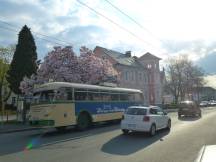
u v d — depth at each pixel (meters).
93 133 18.59
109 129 20.73
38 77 30.72
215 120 27.28
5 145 14.27
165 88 79.12
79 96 20.89
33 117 19.23
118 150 12.11
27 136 18.23
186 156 10.72
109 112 24.03
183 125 22.55
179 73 77.56
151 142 14.31
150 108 17.56
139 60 68.50
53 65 30.91
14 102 57.78
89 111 21.53
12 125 25.98
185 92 81.00
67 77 30.22
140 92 29.41
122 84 56.28
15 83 38.88
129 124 17.25
